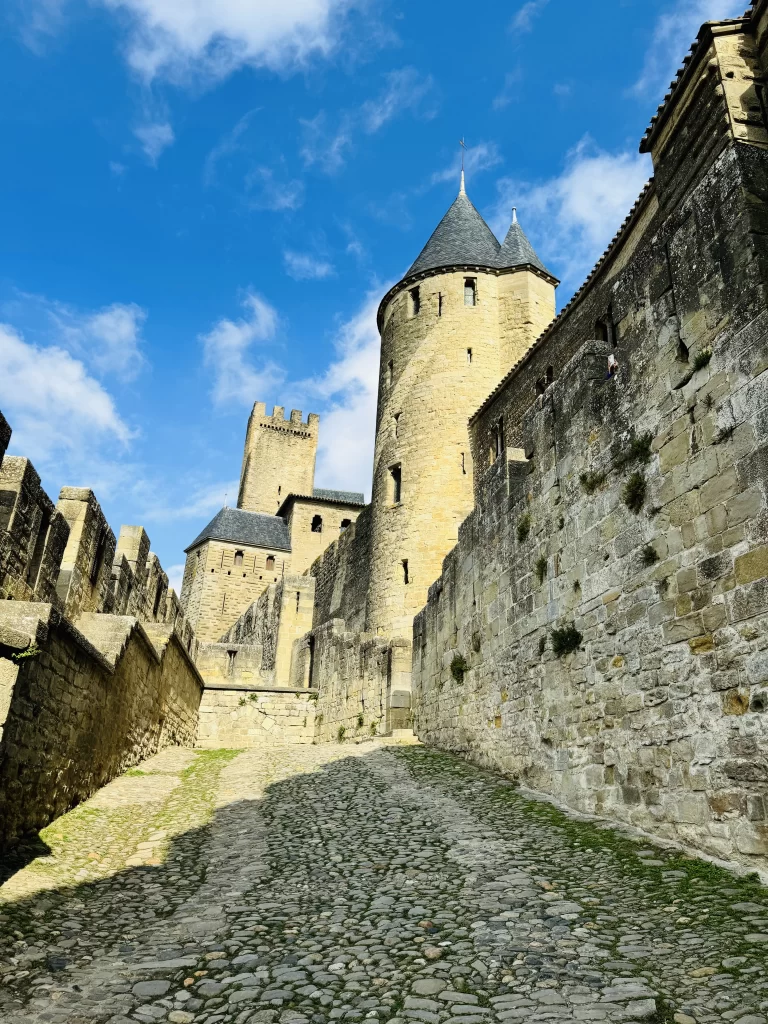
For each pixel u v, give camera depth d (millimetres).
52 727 8289
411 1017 3932
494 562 13375
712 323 7441
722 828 6512
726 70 9836
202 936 5355
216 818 9758
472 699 14008
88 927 5527
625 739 8328
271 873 7152
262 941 5227
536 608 11289
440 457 28297
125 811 9805
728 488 6957
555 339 21016
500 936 5105
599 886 6133
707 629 7051
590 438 9969
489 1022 3814
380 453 30719
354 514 62156
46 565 9516
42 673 7688
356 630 34375
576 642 9789
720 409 7188
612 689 8727
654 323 8555
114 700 11688
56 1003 4148
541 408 11805
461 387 29062
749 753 6297
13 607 7434
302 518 60938
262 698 24281
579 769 9344
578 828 8250
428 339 30469
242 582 58094
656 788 7613
